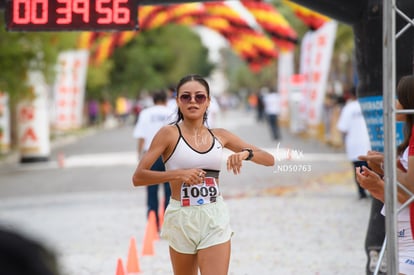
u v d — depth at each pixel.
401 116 11.02
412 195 10.03
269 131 85.50
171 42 140.88
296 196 31.41
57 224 25.94
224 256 11.30
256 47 76.50
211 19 63.47
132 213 28.34
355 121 28.23
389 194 9.91
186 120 11.62
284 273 17.55
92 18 16.42
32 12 16.44
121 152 61.81
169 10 56.97
